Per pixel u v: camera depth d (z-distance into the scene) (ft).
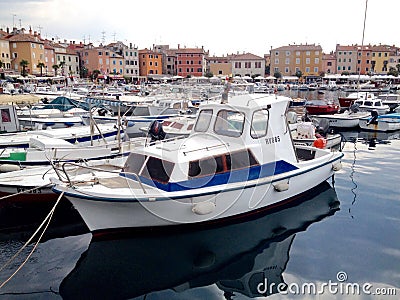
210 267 24.43
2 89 106.32
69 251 26.17
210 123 31.58
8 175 33.63
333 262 24.76
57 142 41.57
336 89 220.84
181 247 26.66
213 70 320.91
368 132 78.64
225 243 27.30
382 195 36.86
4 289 21.93
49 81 191.42
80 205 24.91
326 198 35.73
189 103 79.71
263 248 26.63
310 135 53.78
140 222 26.20
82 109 76.95
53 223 30.45
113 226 26.00
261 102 31.14
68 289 22.02
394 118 78.54
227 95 33.81
